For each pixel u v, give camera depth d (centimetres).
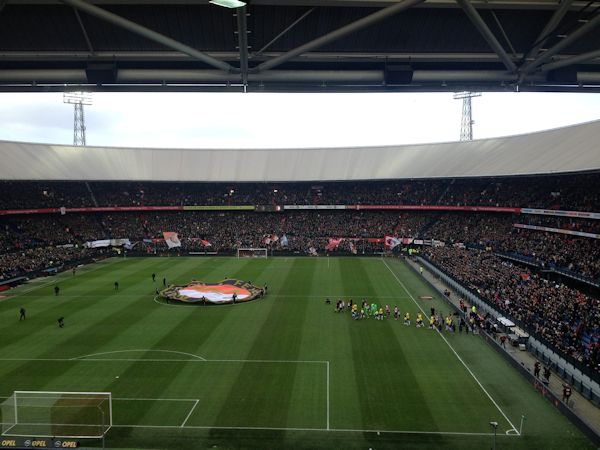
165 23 2969
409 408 3519
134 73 3303
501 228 9831
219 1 2316
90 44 3112
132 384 3912
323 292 7062
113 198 11762
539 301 5662
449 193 11231
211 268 9106
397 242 10688
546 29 2866
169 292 6900
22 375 4094
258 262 9800
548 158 8525
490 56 3188
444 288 7288
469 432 3200
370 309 5878
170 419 3366
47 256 9212
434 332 5197
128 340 4956
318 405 3559
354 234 11269
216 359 4425
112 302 6538
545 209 8488
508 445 3052
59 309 6197
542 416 3412
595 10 2755
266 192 12388
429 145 12025
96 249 10681
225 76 3334
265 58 3206
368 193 11988
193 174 11969
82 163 11488
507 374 4119
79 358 4469
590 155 7588
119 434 3169
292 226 11706
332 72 3309
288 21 2958
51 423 3228
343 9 2875
